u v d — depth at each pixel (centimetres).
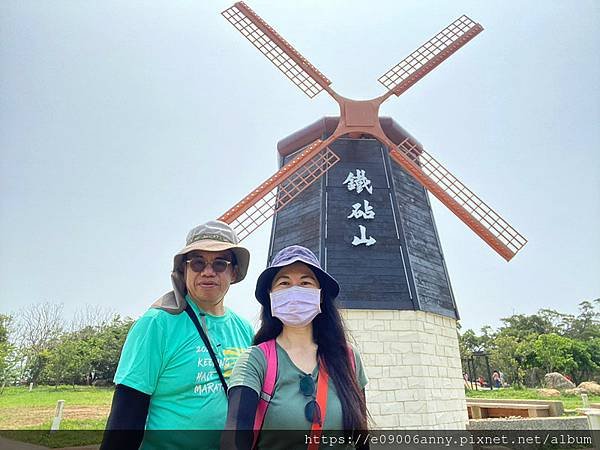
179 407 249
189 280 281
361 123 1277
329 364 248
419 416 973
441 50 1465
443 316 1159
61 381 3488
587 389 3150
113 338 3859
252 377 224
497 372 3903
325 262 1113
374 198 1223
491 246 1191
